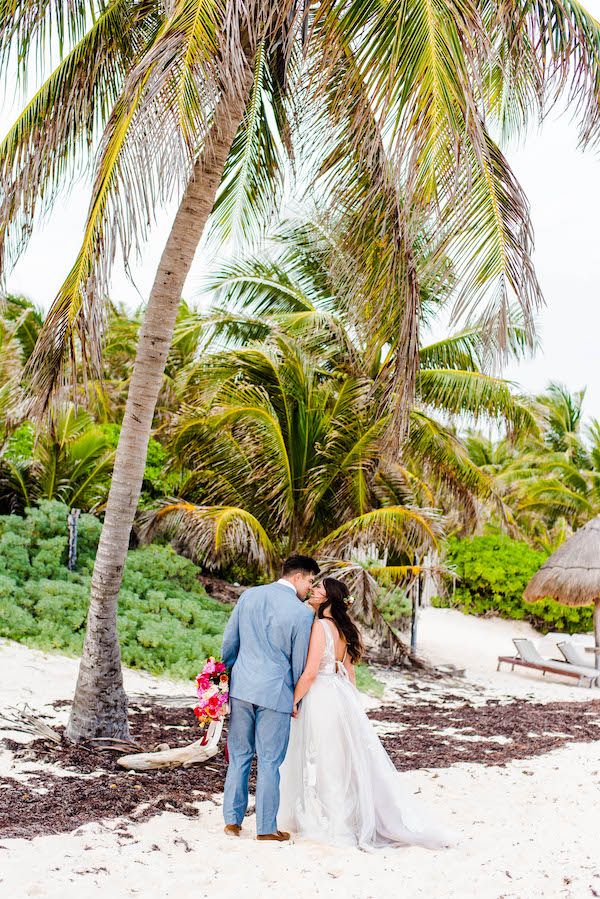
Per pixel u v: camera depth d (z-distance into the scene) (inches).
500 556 891.4
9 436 579.2
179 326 578.9
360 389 504.7
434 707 447.2
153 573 513.7
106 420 669.3
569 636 748.6
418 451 550.9
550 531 1321.4
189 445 528.4
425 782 268.8
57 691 331.6
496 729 387.5
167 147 204.4
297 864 174.2
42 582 435.8
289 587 208.7
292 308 585.9
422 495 620.1
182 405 532.4
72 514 485.1
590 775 286.0
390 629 565.0
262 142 352.2
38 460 569.6
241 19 241.9
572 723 419.2
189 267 270.1
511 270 239.6
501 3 260.1
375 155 258.5
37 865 161.3
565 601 618.8
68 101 279.9
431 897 157.9
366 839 196.2
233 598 602.5
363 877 167.9
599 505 1225.4
